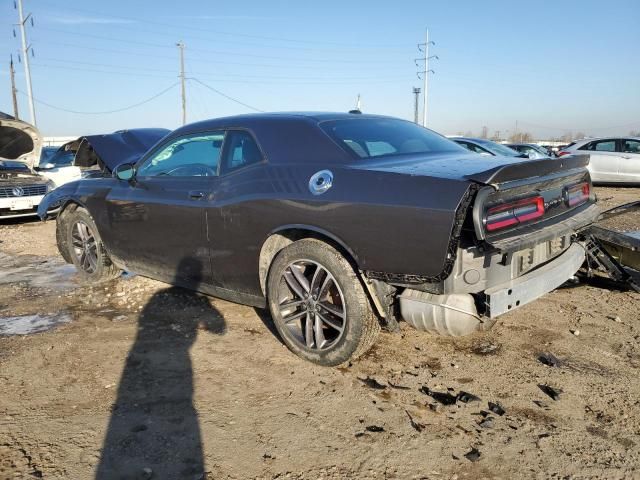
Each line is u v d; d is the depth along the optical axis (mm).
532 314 4227
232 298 3951
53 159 12797
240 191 3598
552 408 2836
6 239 8523
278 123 3697
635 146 14938
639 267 4391
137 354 3627
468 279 2793
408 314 3012
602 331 3861
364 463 2402
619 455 2436
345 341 3186
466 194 2654
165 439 2611
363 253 2965
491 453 2463
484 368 3311
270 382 3186
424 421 2734
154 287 5160
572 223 3219
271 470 2365
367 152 3385
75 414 2854
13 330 4137
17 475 2328
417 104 51344
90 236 5418
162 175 4344
